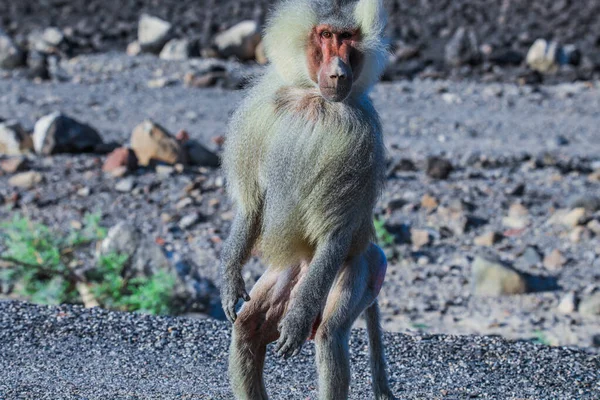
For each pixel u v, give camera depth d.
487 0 51.34
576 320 18.61
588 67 39.81
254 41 41.09
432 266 21.44
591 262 21.62
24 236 19.66
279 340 9.62
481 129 32.25
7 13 49.28
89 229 20.72
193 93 36.31
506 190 25.67
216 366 12.81
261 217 10.51
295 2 10.07
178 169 26.27
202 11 49.59
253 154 10.23
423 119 33.12
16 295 19.14
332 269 9.80
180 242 22.30
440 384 12.41
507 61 40.81
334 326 10.07
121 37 45.03
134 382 11.96
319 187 9.80
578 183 26.58
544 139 31.23
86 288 18.59
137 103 34.66
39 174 25.25
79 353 13.09
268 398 10.91
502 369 12.98
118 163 25.97
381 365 11.17
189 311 18.36
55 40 42.06
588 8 49.69
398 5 50.66
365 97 10.23
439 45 43.81
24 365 12.56
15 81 37.19
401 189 25.58
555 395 12.13
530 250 21.92
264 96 10.22
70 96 35.22
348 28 9.90
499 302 19.61
